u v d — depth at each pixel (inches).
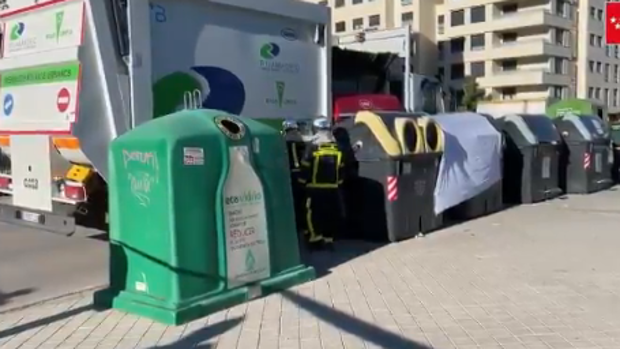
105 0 272.4
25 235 360.2
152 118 282.0
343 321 205.8
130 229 221.1
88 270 283.0
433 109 652.7
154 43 283.3
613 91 2866.6
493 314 211.9
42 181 289.3
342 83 612.1
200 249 215.6
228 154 225.0
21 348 186.4
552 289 242.1
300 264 257.4
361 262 291.6
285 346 183.9
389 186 338.3
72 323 207.9
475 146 413.4
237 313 215.0
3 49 312.3
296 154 347.9
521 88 2460.6
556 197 528.1
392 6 2704.2
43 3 287.0
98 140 271.4
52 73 280.8
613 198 523.2
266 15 341.7
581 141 548.7
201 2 304.2
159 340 190.9
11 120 304.7
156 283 213.9
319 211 317.7
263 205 238.7
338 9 2878.9
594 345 182.5
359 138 347.6
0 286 257.0
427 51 2645.2
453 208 414.0
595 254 303.7
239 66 326.6
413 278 260.7
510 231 371.2
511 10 2497.5
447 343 185.2
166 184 209.2
